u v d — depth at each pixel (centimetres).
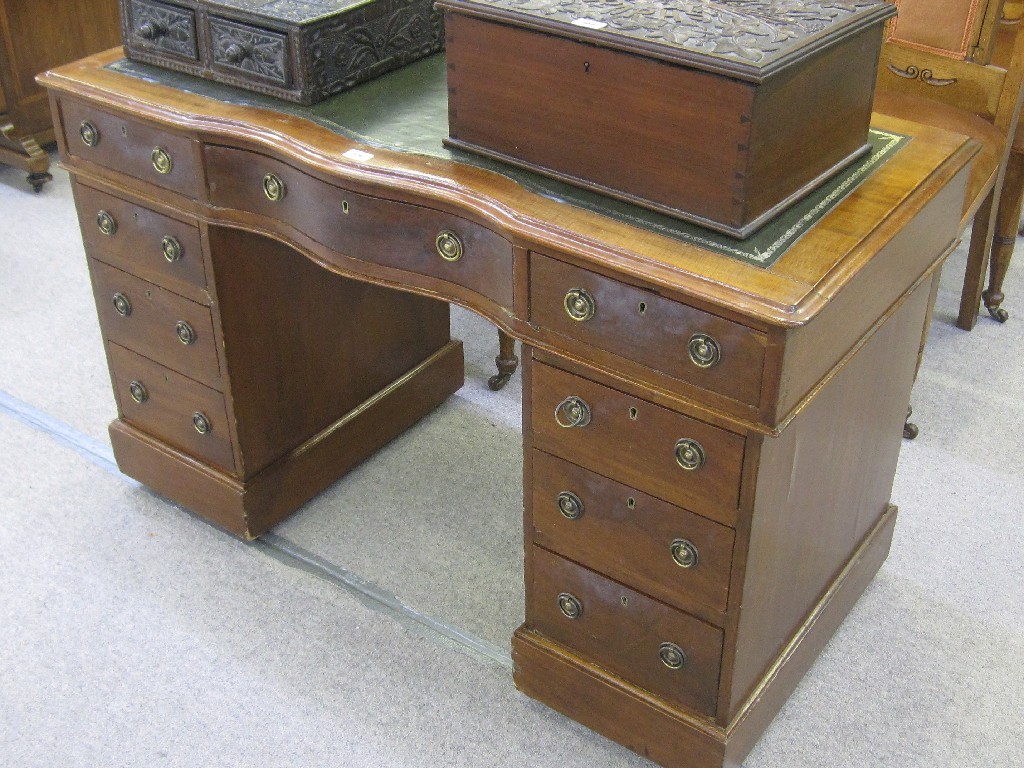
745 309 134
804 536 176
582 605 179
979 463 249
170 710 195
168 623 212
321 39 182
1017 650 204
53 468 251
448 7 159
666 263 142
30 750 188
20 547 229
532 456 171
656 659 175
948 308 302
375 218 169
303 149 172
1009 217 278
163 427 231
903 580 219
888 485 210
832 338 147
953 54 250
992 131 251
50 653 205
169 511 240
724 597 161
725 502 153
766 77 135
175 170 191
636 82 146
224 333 206
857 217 152
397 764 186
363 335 241
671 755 179
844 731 189
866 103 162
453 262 167
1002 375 277
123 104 190
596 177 157
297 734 191
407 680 201
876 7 155
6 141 361
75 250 335
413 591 220
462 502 243
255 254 206
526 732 191
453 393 277
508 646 208
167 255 204
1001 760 183
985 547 226
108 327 226
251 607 216
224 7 185
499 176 163
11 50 350
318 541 232
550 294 153
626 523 166
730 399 143
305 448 235
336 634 210
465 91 165
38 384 277
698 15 152
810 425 160
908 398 202
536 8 154
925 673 199
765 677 181
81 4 367
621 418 157
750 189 144
